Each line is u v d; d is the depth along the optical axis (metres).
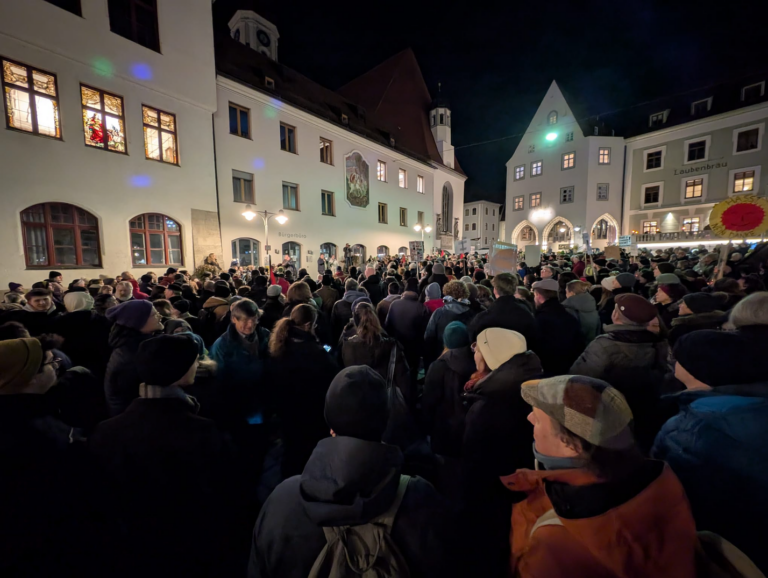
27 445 1.29
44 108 9.66
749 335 1.16
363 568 0.83
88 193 10.52
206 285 5.00
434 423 2.26
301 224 18.58
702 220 25.66
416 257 13.38
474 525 1.42
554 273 6.39
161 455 1.33
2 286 8.92
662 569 0.76
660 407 1.79
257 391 2.63
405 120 30.86
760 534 0.95
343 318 4.19
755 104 23.27
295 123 18.19
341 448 0.92
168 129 12.67
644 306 1.90
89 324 3.21
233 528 1.61
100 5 10.60
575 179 30.22
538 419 0.99
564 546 0.83
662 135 27.31
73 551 1.29
